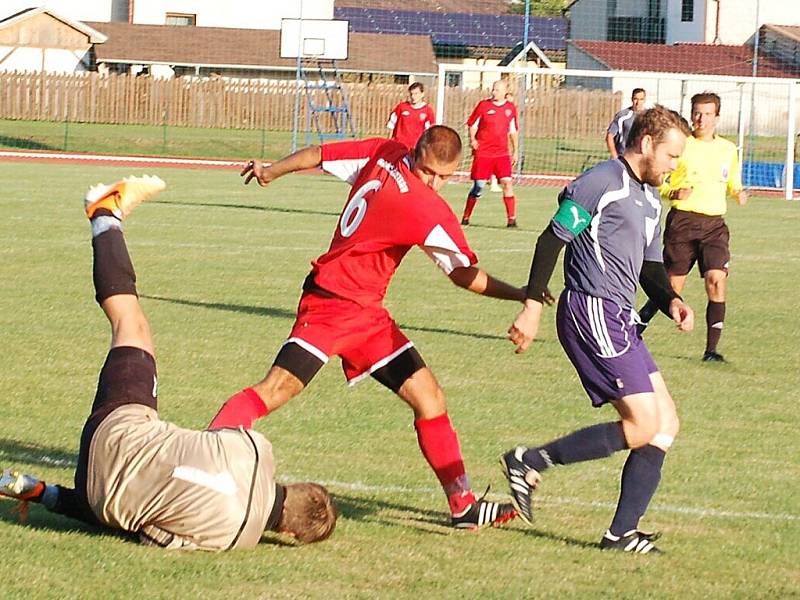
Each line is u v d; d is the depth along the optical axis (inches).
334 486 537.3
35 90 4001.0
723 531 493.4
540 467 466.6
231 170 2768.2
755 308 1091.9
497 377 776.3
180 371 753.6
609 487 552.7
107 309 474.6
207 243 1408.7
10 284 1064.8
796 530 496.4
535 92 3572.8
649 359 478.0
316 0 5152.6
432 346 868.6
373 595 404.2
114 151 3304.6
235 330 895.7
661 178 464.4
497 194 2373.3
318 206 1918.1
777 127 4188.0
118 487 424.8
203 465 424.2
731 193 887.7
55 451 569.3
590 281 462.9
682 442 633.6
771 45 4343.0
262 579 412.2
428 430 484.7
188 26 4835.1
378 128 3929.6
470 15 5364.2
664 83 4190.5
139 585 400.5
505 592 413.7
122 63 4690.0
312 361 481.4
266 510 434.0
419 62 4790.8
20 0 4955.7
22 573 406.3
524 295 474.3
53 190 1983.3
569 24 5103.3
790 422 683.4
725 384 781.3
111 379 451.5
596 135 3580.2
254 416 478.0
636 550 463.5
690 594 419.5
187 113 4050.2
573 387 753.0
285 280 1144.8
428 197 475.2
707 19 4864.7
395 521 493.0
